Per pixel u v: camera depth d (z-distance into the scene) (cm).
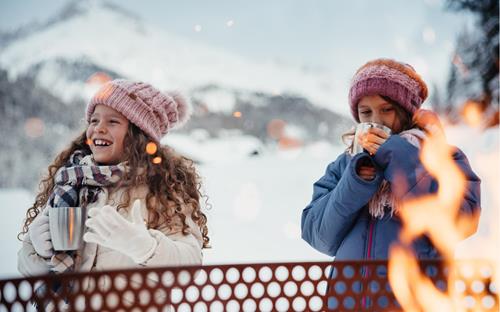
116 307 84
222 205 695
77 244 149
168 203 180
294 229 569
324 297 91
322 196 183
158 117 194
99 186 182
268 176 948
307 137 1984
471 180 167
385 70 175
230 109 1966
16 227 548
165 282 92
